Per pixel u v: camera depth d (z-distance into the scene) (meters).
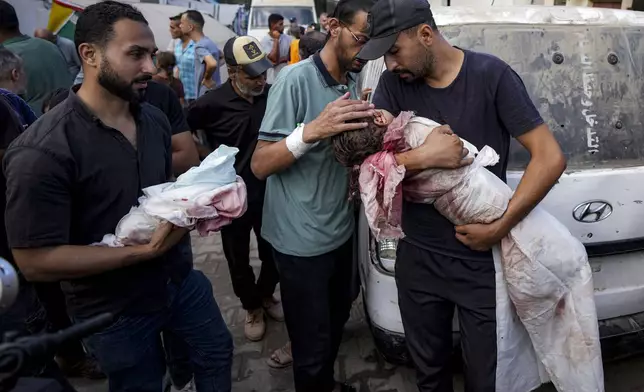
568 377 1.71
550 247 1.59
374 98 1.89
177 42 6.56
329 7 12.95
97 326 0.94
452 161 1.51
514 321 1.74
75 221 1.52
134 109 1.62
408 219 1.80
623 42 2.48
